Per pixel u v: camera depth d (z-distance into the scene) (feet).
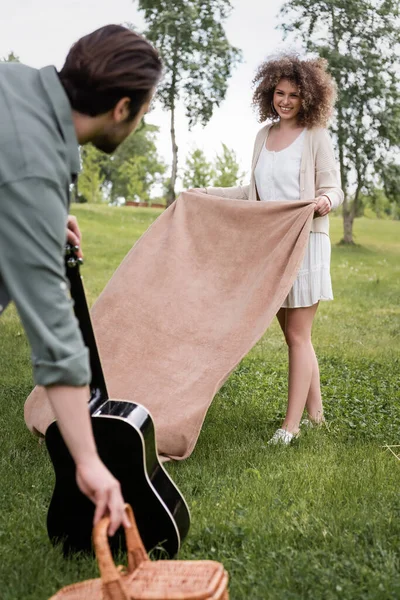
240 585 9.97
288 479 14.74
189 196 18.93
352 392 23.48
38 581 10.09
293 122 18.95
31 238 7.14
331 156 18.86
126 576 8.45
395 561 11.01
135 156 188.65
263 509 12.89
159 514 10.44
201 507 13.05
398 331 40.04
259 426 19.52
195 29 93.86
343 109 92.84
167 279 18.02
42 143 7.37
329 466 15.74
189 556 10.94
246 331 16.96
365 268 81.05
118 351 17.30
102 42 7.80
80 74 7.70
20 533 11.84
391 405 22.12
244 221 18.22
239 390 23.72
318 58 19.06
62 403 7.26
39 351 7.22
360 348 33.35
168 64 94.84
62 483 10.90
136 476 10.32
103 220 103.86
